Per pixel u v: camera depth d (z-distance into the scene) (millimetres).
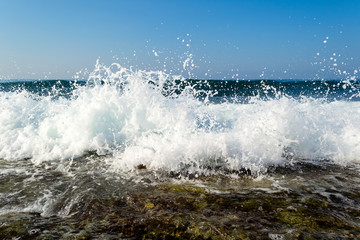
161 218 2074
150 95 4352
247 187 2693
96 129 4141
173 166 3242
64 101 4887
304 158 3602
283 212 2150
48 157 3600
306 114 4430
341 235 1825
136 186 2713
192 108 4297
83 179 2885
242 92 13695
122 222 2023
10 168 3209
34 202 2352
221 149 3461
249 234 1847
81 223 2018
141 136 4105
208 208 2230
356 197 2434
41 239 1794
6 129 4156
